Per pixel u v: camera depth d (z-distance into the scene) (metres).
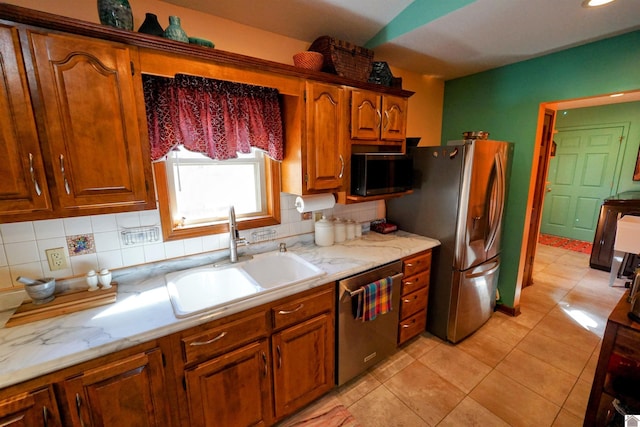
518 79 2.47
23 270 1.33
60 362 0.98
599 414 1.37
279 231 2.13
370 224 2.70
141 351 1.15
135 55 1.20
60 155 1.10
